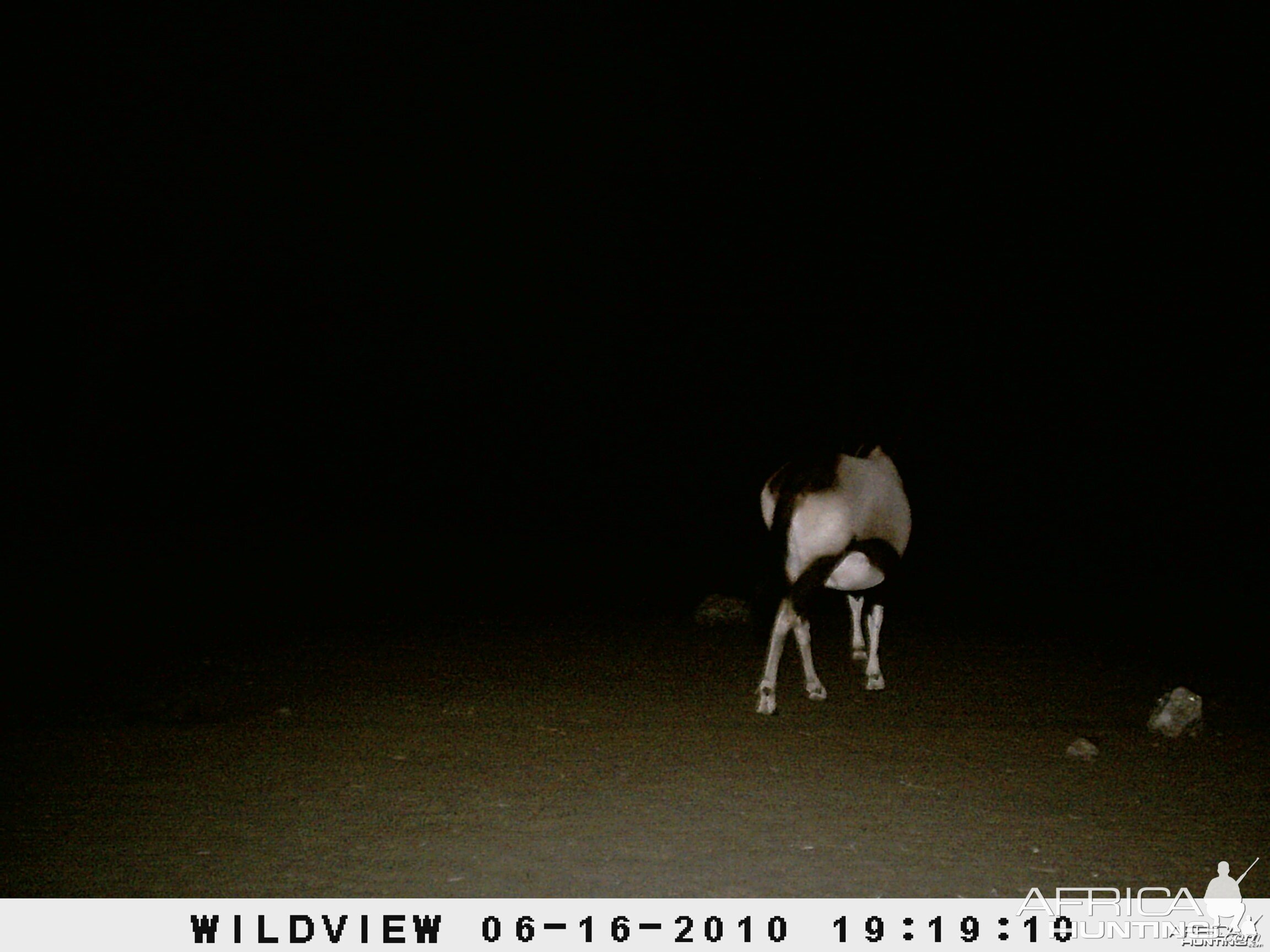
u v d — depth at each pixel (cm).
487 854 602
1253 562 1752
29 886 564
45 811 661
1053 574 1642
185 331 2705
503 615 1291
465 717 862
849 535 845
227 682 973
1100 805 679
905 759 764
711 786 708
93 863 591
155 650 1103
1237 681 992
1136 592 1484
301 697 923
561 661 1054
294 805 672
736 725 843
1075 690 955
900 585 1532
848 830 637
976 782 719
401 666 1033
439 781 716
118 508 2430
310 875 577
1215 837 634
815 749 784
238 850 606
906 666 1041
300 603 1379
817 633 1189
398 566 1711
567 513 2467
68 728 832
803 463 869
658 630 1205
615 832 632
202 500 2608
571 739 807
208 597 1416
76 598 1399
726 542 2027
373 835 627
